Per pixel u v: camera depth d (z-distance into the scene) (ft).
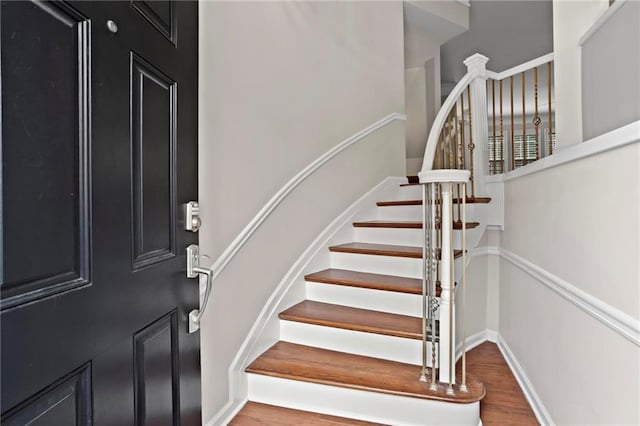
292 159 7.50
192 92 3.47
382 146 10.75
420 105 15.51
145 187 2.68
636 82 4.94
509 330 7.45
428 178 5.36
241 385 5.74
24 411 1.61
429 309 5.60
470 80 8.39
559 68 6.72
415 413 5.18
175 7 3.16
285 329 6.79
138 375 2.55
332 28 9.09
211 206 5.15
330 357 6.17
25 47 1.65
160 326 2.88
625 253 3.31
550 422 5.16
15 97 1.60
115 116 2.31
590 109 6.17
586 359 4.12
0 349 1.51
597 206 3.84
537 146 8.77
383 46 11.12
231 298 5.58
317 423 5.31
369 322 6.29
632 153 3.21
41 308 1.72
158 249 2.87
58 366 1.81
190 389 3.41
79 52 1.99
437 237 5.84
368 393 5.35
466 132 12.26
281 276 7.02
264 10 6.68
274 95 6.95
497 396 6.18
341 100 9.37
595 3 6.24
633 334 3.17
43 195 1.76
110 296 2.24
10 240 1.57
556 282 4.91
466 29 13.88
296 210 7.55
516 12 14.32
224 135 5.49
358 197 9.74
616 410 3.50
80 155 2.00
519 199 6.77
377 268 7.83
